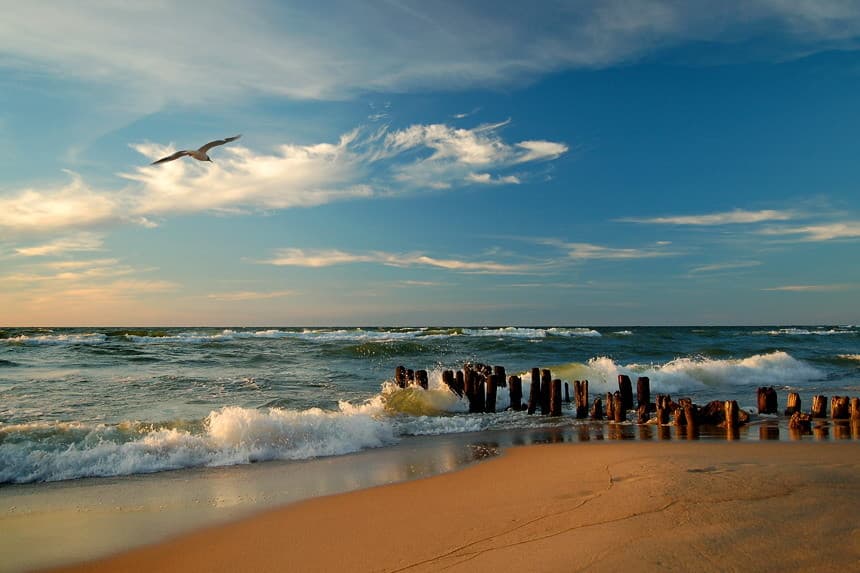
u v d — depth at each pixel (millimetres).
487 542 5492
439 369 23141
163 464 9562
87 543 6113
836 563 4535
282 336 49594
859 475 7359
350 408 15070
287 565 5375
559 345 38188
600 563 4668
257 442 10711
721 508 5930
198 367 24672
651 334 62094
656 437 11781
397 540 5801
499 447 11078
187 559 5645
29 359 27016
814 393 19172
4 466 9109
